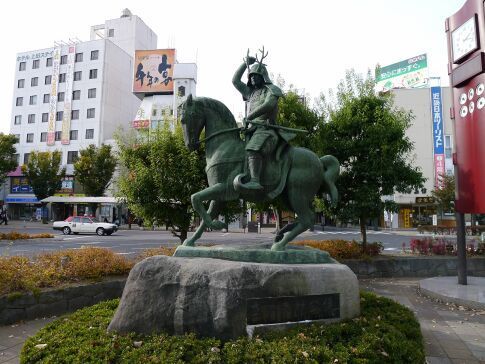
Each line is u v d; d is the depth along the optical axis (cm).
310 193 473
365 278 991
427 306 691
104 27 4475
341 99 1059
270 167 461
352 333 386
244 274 389
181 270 404
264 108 457
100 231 2364
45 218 3669
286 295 400
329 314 419
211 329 380
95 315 462
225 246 481
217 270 394
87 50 3891
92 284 661
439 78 3338
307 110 994
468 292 740
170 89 3766
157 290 402
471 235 1972
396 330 401
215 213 493
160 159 821
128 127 4144
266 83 485
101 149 3259
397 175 974
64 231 2416
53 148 3888
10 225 3275
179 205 877
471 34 774
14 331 528
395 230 3195
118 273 741
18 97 4072
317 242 1084
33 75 4053
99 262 731
